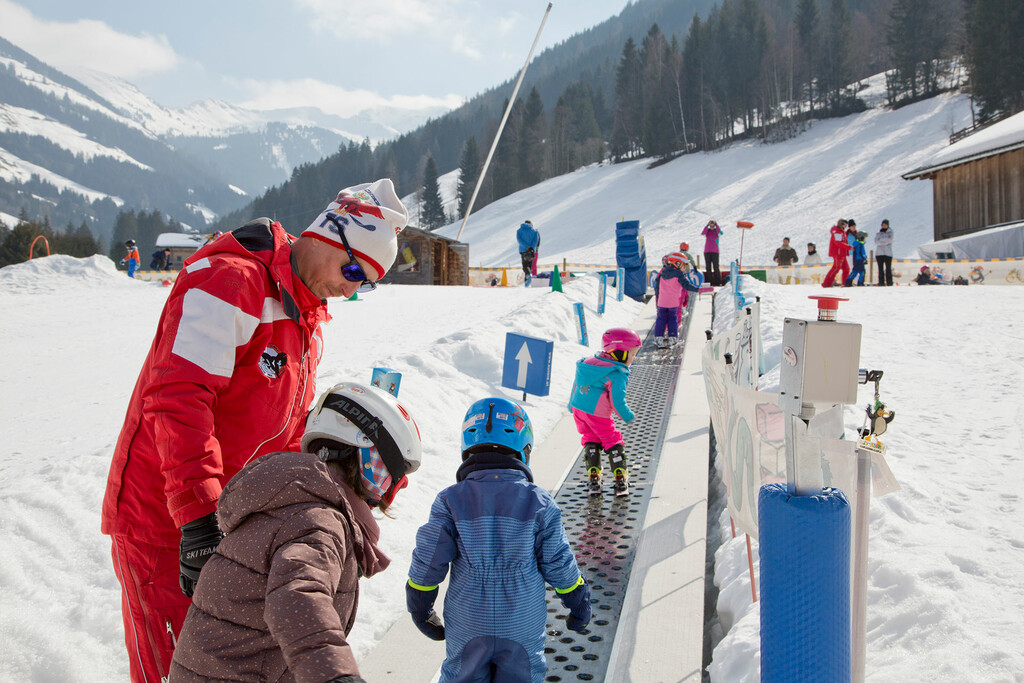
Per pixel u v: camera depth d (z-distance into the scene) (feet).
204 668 4.75
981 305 38.52
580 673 10.07
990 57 225.15
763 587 6.34
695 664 9.75
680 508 15.26
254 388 6.56
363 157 600.39
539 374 24.36
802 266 88.38
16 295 56.24
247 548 4.84
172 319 6.15
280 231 7.06
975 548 10.10
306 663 4.09
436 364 24.73
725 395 11.50
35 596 9.64
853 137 263.70
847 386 6.16
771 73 326.03
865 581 6.70
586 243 227.40
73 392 24.47
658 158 328.29
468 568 7.72
